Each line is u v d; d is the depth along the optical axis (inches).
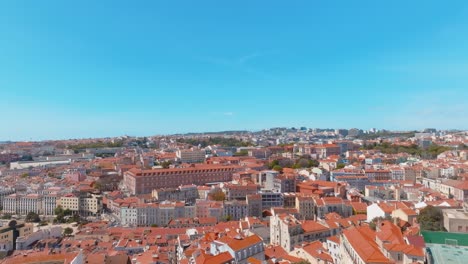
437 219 7810.0
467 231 6948.8
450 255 5438.0
